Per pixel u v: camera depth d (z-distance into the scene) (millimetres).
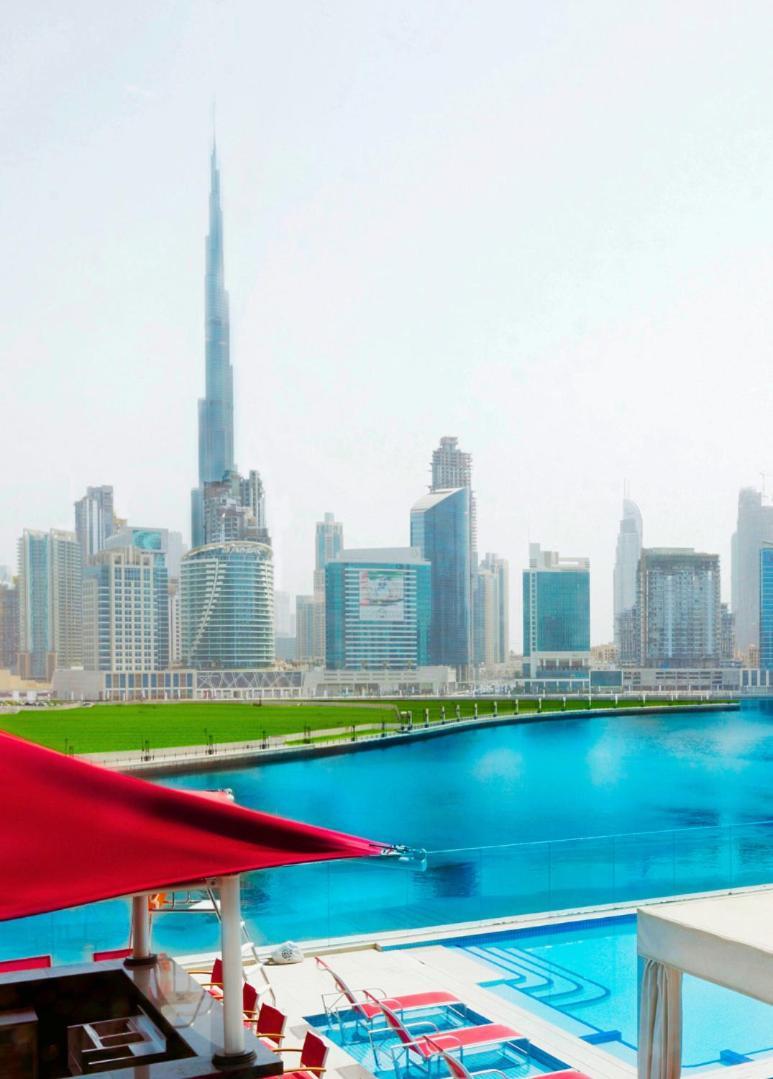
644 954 6043
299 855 4398
